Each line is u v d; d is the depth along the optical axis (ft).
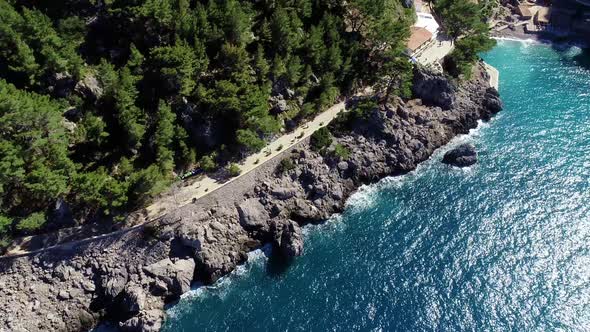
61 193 307.99
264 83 373.61
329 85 397.39
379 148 402.31
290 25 385.50
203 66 351.05
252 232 350.84
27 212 305.53
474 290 320.09
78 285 307.37
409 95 409.69
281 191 360.28
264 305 317.83
